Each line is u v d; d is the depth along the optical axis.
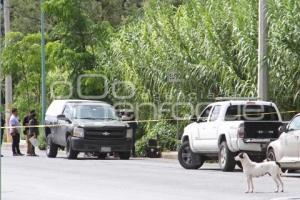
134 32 87.69
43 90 96.75
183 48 76.81
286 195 39.19
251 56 67.50
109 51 92.31
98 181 47.97
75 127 72.81
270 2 64.56
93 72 93.62
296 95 63.84
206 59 72.94
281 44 63.75
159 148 78.56
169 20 80.00
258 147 56.38
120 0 152.38
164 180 48.69
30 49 106.62
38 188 43.47
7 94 111.56
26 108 108.88
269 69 65.31
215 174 54.25
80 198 37.97
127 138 74.06
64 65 96.69
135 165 64.38
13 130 81.56
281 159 52.59
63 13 95.56
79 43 96.88
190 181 47.94
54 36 101.69
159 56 80.75
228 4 72.94
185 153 62.16
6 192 41.16
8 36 108.62
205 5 75.81
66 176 51.91
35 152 89.50
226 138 57.16
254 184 45.59
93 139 72.75
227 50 71.31
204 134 60.19
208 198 37.66
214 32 72.19
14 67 107.75
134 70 85.75
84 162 68.19
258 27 66.81
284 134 52.47
